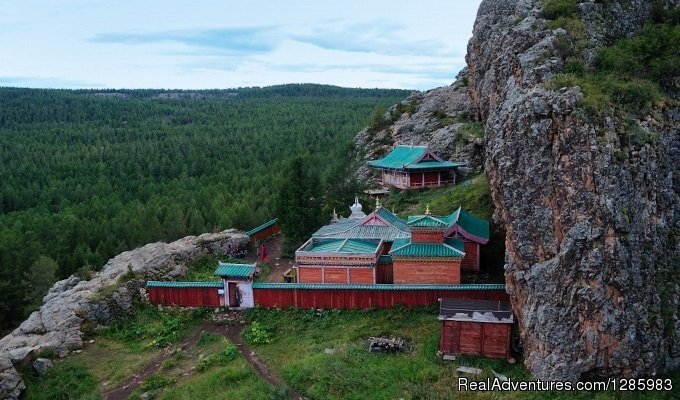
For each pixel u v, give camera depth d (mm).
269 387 25781
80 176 105312
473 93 66125
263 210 69688
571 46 28141
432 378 24453
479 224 39625
